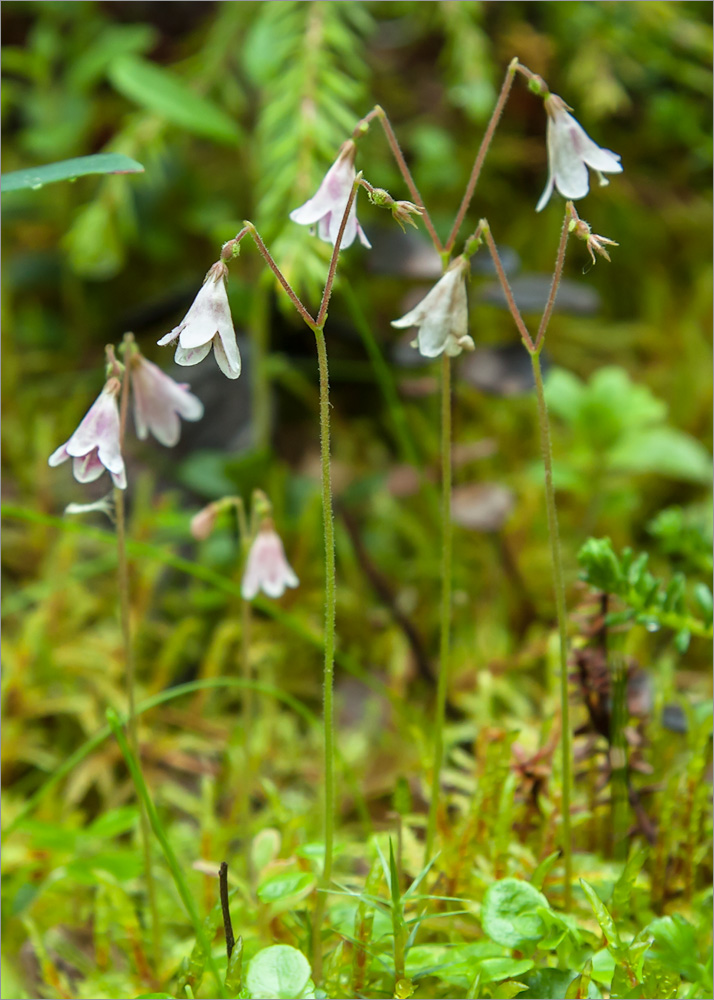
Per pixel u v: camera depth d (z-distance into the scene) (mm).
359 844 306
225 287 253
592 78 492
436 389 376
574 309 379
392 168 485
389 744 333
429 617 369
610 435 377
